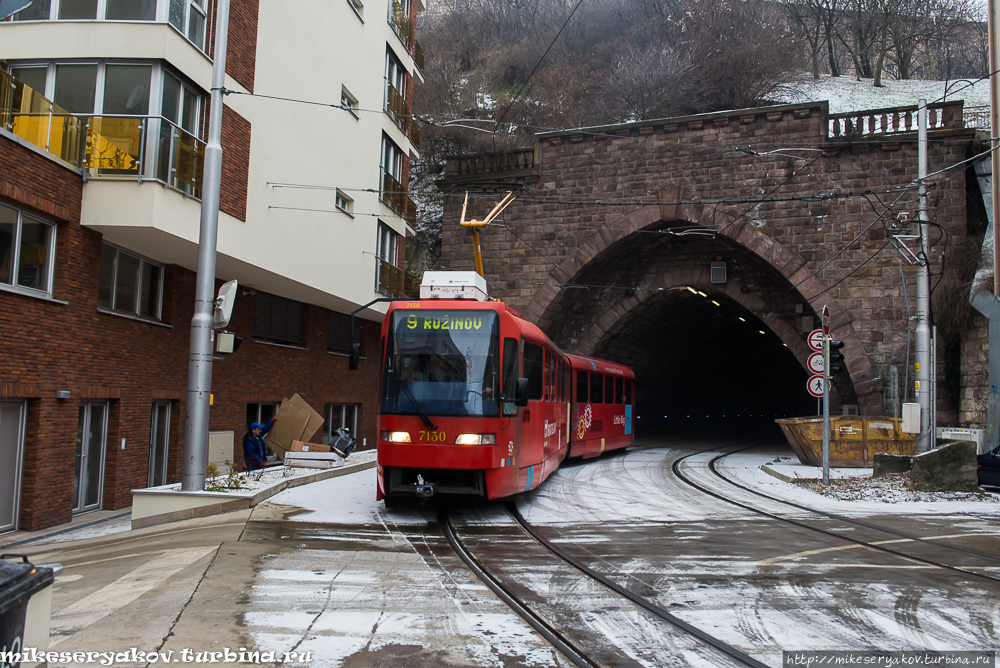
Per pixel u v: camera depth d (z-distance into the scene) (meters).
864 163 23.84
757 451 26.56
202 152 13.34
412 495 10.57
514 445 10.59
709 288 28.55
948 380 21.67
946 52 54.78
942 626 5.45
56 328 11.27
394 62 24.09
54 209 11.15
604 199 26.88
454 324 10.46
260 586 6.13
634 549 8.28
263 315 18.00
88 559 7.55
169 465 14.73
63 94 12.47
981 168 24.06
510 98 43.44
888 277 23.27
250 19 14.87
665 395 41.22
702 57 42.62
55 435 11.24
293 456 15.16
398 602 5.79
